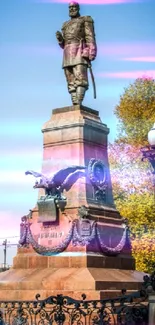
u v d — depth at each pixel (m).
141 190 32.53
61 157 17.58
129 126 37.75
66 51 18.61
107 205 17.81
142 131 37.31
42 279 15.66
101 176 17.81
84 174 17.12
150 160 11.61
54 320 12.55
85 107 18.30
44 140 18.11
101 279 15.26
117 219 17.83
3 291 16.05
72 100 18.52
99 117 18.75
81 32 18.50
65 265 16.05
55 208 16.67
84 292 14.70
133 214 31.02
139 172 33.25
